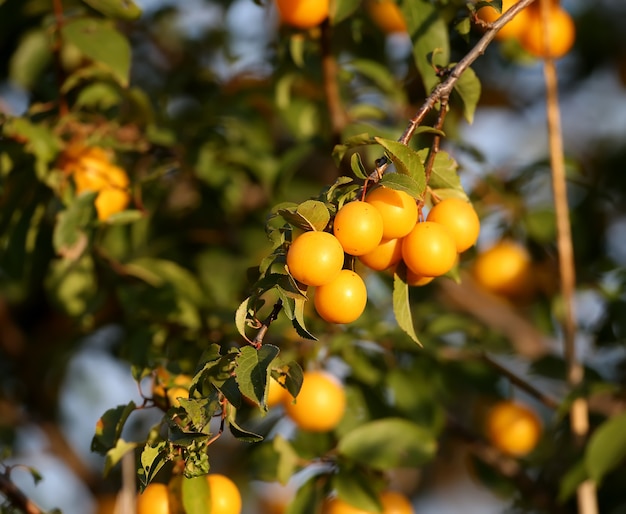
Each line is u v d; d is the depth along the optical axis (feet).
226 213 4.64
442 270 3.13
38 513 3.69
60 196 4.03
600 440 3.97
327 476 3.90
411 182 3.05
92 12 4.22
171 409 3.07
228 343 4.05
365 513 3.85
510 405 4.50
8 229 4.15
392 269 3.22
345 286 3.04
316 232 3.02
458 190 3.26
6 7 4.42
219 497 3.30
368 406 4.14
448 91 3.18
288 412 3.94
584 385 4.13
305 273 2.99
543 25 4.15
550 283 4.61
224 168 4.51
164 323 4.11
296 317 3.00
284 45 4.26
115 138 4.20
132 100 4.27
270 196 4.56
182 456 3.02
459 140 4.46
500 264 4.53
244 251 4.57
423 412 4.15
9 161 4.07
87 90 4.21
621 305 4.52
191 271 4.58
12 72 4.47
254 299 3.05
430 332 4.31
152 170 4.36
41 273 4.62
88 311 4.24
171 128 4.47
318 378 3.92
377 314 4.36
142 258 4.32
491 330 4.50
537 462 4.52
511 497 4.61
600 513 4.59
